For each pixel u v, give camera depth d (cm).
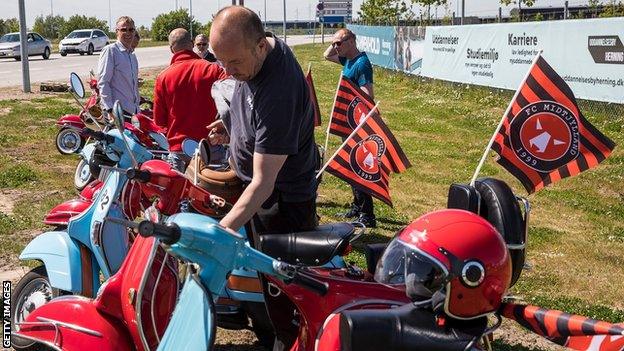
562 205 1040
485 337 360
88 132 512
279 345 393
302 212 453
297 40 8388
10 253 710
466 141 1558
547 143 458
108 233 461
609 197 1094
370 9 4922
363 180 662
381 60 3397
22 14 2297
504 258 313
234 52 373
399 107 2142
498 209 379
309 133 441
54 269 462
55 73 3222
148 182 423
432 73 2564
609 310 631
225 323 507
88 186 573
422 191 1089
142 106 1395
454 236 309
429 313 308
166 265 387
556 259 780
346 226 406
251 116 399
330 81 2981
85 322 379
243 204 379
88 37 5112
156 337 382
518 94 456
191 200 438
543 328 327
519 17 2769
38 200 930
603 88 1552
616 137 1455
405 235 327
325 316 343
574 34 1627
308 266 376
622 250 825
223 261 277
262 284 386
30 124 1608
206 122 699
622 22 1488
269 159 386
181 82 695
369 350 292
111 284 383
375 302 340
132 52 964
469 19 3241
